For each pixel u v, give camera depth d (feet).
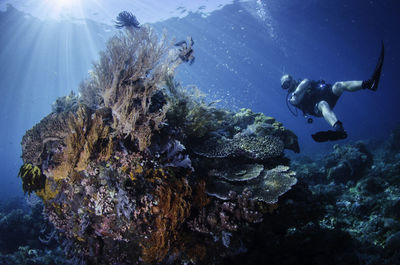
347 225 17.11
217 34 132.46
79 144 11.27
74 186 11.96
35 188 14.10
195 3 87.40
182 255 11.46
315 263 12.42
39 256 23.93
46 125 13.65
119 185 11.02
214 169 13.85
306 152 87.20
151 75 13.28
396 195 18.86
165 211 10.78
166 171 11.50
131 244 11.54
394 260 12.21
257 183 14.14
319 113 15.87
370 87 13.26
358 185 23.65
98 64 13.93
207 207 12.39
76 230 12.62
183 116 14.15
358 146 33.73
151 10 83.82
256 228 12.67
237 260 11.73
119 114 11.55
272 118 21.29
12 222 28.17
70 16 82.84
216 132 16.76
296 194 15.84
